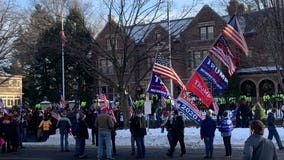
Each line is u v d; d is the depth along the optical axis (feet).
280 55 79.97
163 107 98.53
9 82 184.55
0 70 137.08
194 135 79.30
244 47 65.36
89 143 82.99
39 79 165.89
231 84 149.89
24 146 81.20
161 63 69.36
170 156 59.62
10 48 118.83
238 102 120.57
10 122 70.28
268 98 121.70
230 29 64.28
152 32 123.13
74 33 94.22
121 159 57.88
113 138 62.28
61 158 61.16
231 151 60.13
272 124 65.16
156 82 69.77
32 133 92.53
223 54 65.00
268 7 78.89
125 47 88.99
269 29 79.71
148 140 79.82
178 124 59.16
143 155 58.08
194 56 155.63
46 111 97.25
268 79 156.87
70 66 158.92
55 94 162.20
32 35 125.29
